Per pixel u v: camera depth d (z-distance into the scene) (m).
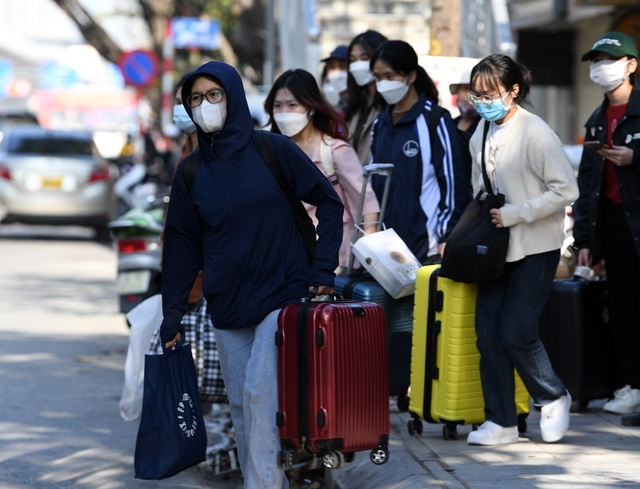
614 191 18.75
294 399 13.53
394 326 18.75
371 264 18.20
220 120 13.71
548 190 16.12
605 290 19.75
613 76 18.20
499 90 16.08
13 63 191.38
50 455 19.39
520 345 16.56
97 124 136.75
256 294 13.88
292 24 38.62
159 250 27.67
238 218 13.83
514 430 17.16
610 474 15.17
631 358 19.03
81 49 136.75
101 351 29.56
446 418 17.30
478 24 30.62
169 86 71.44
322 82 24.73
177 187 14.30
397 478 15.32
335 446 13.40
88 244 58.38
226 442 18.28
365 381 13.69
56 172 56.81
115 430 21.28
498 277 16.45
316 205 14.20
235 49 85.88
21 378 25.88
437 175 19.05
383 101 20.92
